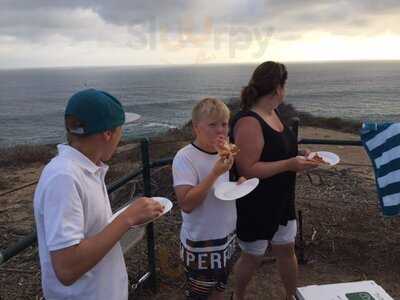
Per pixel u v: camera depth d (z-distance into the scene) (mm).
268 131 2336
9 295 3369
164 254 3699
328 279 3377
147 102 93562
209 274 2264
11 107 111875
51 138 45562
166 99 102375
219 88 135250
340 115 56344
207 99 2127
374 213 4641
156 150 11117
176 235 4285
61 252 1256
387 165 3008
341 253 3758
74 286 1454
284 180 2467
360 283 1872
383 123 3074
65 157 1382
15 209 6734
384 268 3510
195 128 2150
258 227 2482
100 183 1480
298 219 3936
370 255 3703
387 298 1756
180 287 3258
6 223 5934
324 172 6785
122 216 1382
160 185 5848
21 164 11367
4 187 8609
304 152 2725
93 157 1442
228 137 2266
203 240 2223
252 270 2664
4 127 66500
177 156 2191
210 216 2193
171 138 13719
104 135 1416
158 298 3131
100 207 1439
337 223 4363
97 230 1435
